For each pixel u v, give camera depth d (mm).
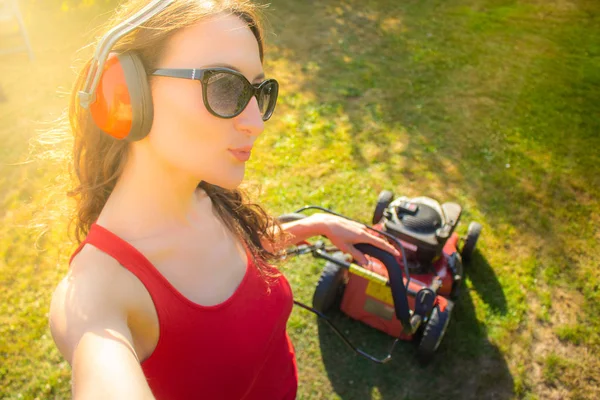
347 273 3830
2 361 3514
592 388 3504
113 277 943
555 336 3809
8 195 4758
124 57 874
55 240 4289
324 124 5914
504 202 4973
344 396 3420
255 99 958
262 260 1366
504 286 4133
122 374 726
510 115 6242
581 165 5496
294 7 8555
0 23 7039
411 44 7695
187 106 886
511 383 3506
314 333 3756
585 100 6570
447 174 5297
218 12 909
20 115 5789
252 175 5113
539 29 8266
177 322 1034
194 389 1151
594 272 4301
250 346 1209
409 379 3508
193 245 1138
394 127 5938
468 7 8914
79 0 7703
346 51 7434
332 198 4926
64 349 809
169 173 1018
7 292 3967
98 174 1060
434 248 3348
